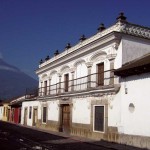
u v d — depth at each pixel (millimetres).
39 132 27625
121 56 19219
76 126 24469
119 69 18406
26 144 17672
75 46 26500
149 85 16141
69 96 26125
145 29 20875
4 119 54156
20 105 44531
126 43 19609
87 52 23609
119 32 19328
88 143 18828
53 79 31891
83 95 23438
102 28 22203
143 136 16297
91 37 23594
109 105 19812
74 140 20703
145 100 16375
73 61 26453
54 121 29812
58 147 16562
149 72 16188
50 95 30594
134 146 16906
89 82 22672
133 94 17422
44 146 16844
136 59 19406
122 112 18328
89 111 22453
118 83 18969
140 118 16656
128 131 17594
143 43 20344
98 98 21250
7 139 20500
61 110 28203
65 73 28391
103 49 21266
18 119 44875
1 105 57250
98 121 21172
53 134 25422
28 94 41562
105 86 19891
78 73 25422
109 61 20469
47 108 32250
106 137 19797
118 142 18438
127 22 20188
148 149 15789
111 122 19438
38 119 34844
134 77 17438
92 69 22922
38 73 37125
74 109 25188
